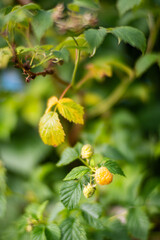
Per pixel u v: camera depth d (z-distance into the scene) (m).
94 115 0.80
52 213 0.51
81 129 0.73
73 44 0.49
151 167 0.72
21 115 0.85
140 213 0.55
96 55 0.80
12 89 0.87
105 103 0.79
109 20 0.75
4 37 0.48
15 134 0.86
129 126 0.80
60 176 0.74
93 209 0.51
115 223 0.54
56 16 0.52
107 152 0.56
